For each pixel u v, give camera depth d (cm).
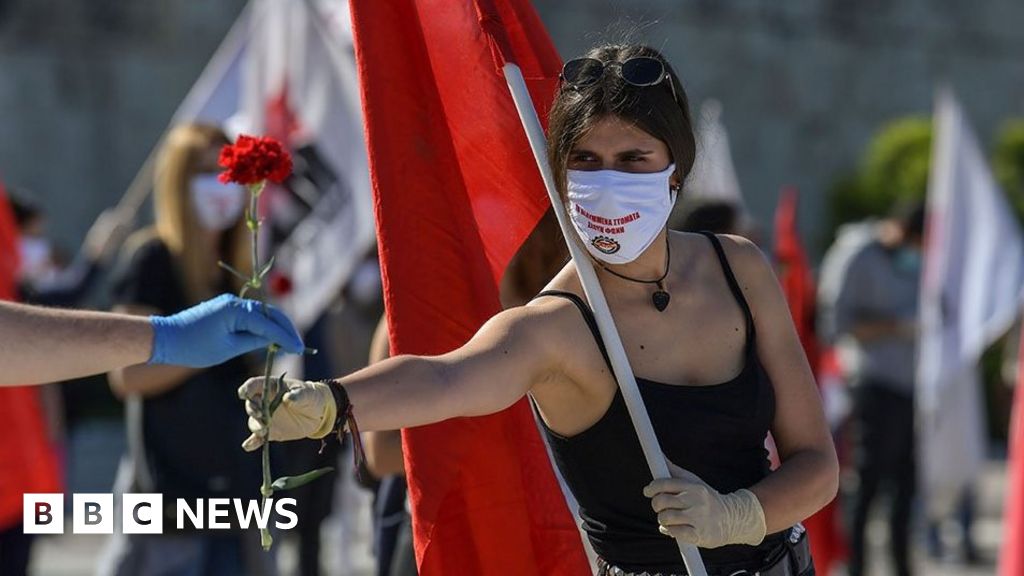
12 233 1431
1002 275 1931
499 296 736
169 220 1171
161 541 1155
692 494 623
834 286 1906
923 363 1858
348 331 1647
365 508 1683
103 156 3534
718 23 4031
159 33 3575
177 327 630
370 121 716
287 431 584
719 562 668
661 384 656
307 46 1479
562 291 661
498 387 622
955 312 1909
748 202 4078
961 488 2153
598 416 655
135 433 1158
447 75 732
